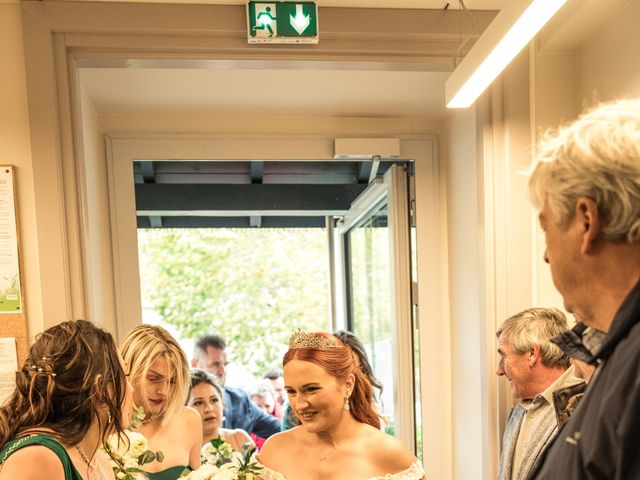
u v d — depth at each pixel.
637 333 0.77
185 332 4.47
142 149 2.89
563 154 0.86
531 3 1.34
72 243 2.01
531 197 0.93
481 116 2.14
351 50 2.12
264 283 4.54
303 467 1.68
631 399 0.73
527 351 1.86
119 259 2.87
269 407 3.85
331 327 3.89
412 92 2.71
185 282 4.46
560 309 2.10
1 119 1.97
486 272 2.13
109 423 1.36
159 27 2.02
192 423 2.32
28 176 1.98
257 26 2.03
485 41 1.60
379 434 1.69
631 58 1.79
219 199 3.21
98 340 1.35
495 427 2.14
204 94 2.69
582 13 1.85
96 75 2.42
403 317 3.02
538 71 2.12
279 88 2.63
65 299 1.97
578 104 2.12
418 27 2.11
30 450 1.18
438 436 3.01
